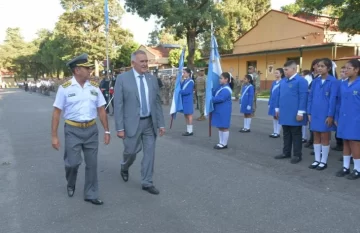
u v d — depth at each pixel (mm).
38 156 7758
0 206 4828
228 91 7832
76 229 4070
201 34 30438
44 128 12016
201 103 12820
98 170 6453
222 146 8000
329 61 6180
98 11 44656
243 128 10508
